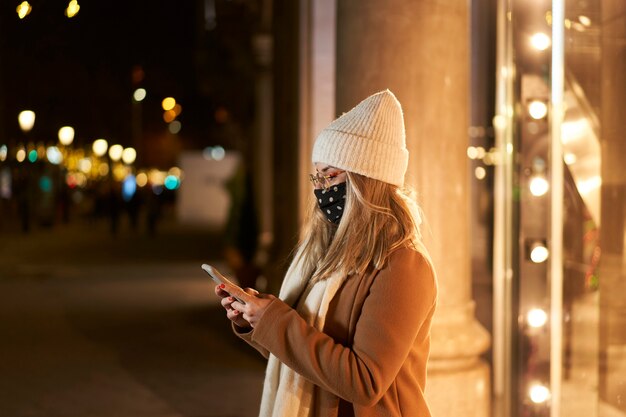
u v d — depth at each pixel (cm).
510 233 434
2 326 1009
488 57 614
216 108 3053
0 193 3134
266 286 1129
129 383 718
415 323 237
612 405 371
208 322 1037
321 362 232
